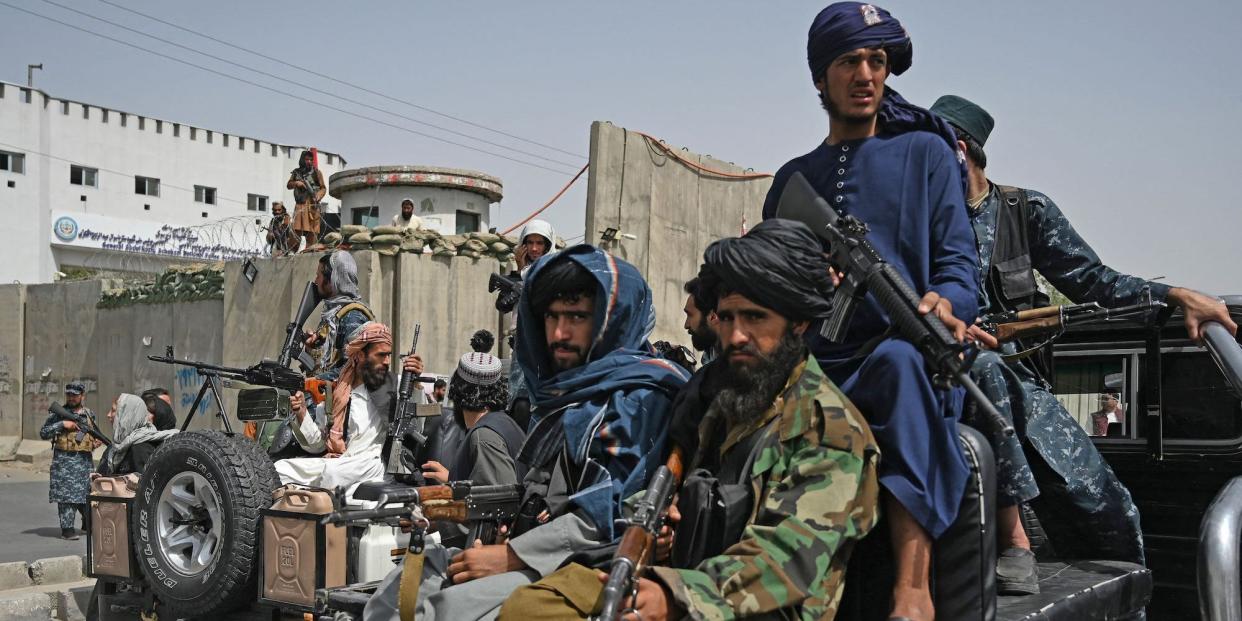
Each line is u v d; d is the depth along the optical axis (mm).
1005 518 2809
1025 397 3045
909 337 2334
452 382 4254
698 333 3336
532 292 3004
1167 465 3693
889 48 2805
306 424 5223
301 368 6434
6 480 16750
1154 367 3693
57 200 43406
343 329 5926
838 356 2695
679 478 2506
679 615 2061
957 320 2324
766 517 2160
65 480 11094
